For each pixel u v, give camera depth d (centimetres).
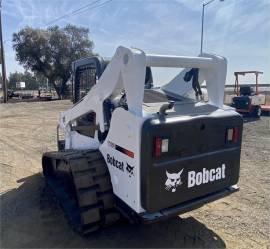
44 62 3775
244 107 1509
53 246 338
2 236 358
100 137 364
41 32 3728
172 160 286
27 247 337
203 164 311
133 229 369
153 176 276
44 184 521
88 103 382
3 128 1123
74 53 3781
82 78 440
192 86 381
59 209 422
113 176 324
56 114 1562
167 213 291
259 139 942
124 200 307
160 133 273
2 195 477
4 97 2556
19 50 3788
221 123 321
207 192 323
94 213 323
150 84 377
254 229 376
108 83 330
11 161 676
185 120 290
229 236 359
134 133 278
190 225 382
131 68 284
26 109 1825
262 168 627
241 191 498
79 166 329
